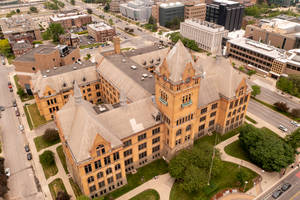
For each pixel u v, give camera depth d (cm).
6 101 13375
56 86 11612
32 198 8044
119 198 8000
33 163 9369
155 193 8175
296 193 8169
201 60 12269
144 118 8606
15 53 18500
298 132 9562
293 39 18538
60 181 8594
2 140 10506
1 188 7850
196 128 10100
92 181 7544
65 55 15512
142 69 11744
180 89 7712
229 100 9788
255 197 8031
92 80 12625
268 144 8900
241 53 18188
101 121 8000
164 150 9556
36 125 11356
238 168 9112
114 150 7456
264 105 13000
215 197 8025
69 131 7875
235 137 10675
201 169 8344
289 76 14125
